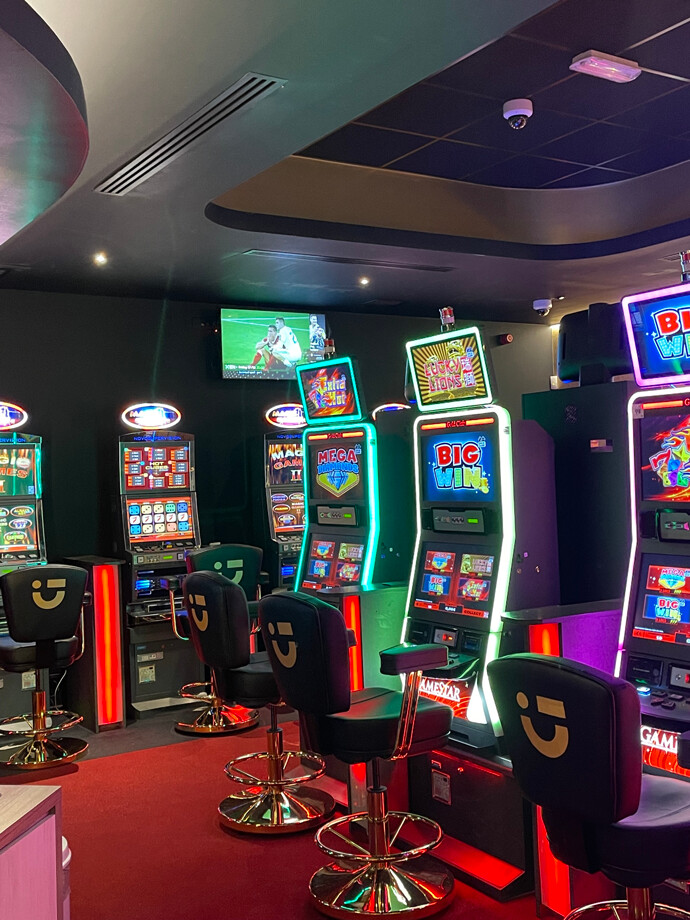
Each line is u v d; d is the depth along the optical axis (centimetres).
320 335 848
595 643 360
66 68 216
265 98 382
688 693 304
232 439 811
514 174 739
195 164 451
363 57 351
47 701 620
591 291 875
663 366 329
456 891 347
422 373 448
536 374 1051
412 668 318
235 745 553
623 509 396
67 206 509
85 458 728
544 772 236
